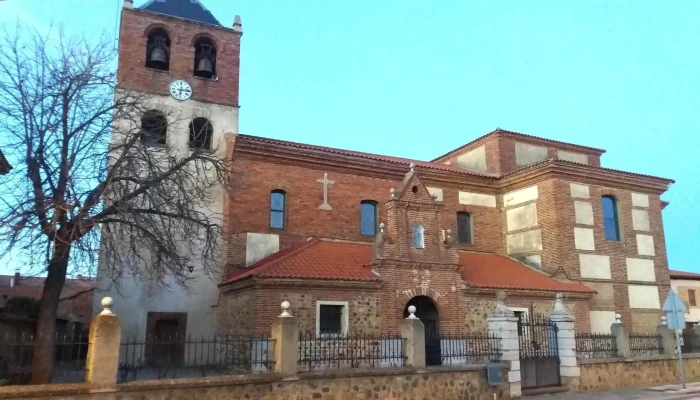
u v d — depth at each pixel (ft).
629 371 72.95
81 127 53.26
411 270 78.69
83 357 71.05
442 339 67.77
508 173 107.34
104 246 61.26
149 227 56.70
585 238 98.89
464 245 103.30
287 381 47.78
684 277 131.54
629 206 106.01
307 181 91.86
